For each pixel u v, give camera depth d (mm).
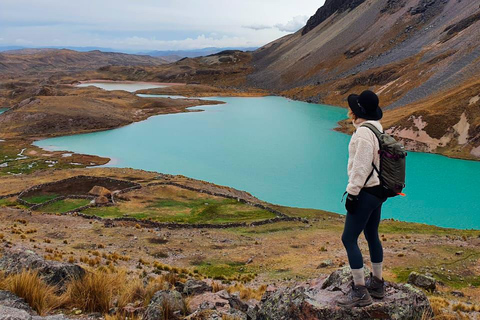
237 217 55594
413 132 118688
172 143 126312
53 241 35938
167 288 10953
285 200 72750
